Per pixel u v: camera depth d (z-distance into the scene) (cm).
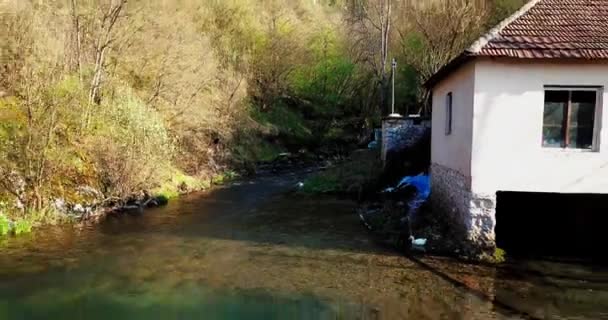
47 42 1453
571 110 895
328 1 4466
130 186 1500
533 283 795
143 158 1553
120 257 978
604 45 871
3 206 1162
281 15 3444
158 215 1398
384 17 2742
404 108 2850
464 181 965
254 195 1778
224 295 768
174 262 949
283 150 2881
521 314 672
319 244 1074
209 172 2142
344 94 3538
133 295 773
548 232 1083
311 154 2959
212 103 2341
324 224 1285
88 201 1362
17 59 1377
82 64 1711
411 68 2667
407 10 2644
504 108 891
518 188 899
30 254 986
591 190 885
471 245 926
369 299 737
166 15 2153
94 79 1648
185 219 1351
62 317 689
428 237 1036
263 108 3131
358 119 3425
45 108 1273
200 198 1705
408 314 676
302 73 3509
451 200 1081
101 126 1520
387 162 1750
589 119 892
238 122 2581
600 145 878
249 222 1314
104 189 1441
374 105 3266
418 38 2534
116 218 1345
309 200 1661
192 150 2119
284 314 686
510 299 728
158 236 1154
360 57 3186
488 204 909
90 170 1432
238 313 693
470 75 926
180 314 693
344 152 3036
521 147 894
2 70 1382
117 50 1883
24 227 1147
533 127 889
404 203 1410
